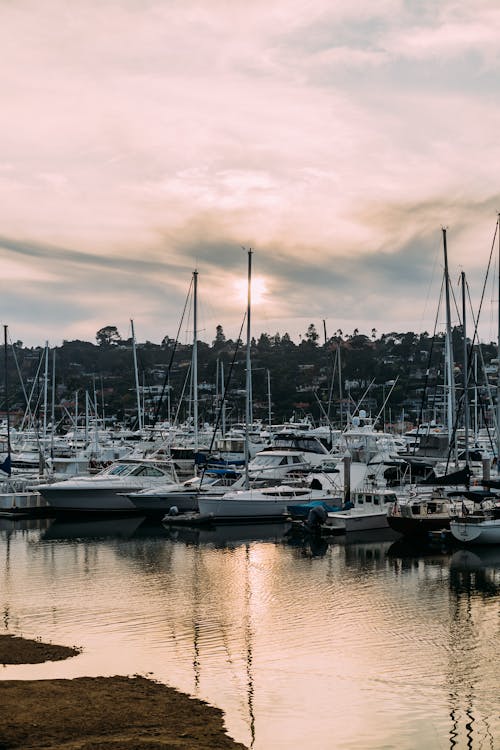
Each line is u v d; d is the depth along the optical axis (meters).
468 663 26.08
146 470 59.03
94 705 21.47
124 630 29.38
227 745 19.42
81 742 19.00
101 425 146.38
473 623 30.50
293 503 54.03
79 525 54.03
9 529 52.41
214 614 31.70
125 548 45.66
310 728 21.05
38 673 24.42
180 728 20.28
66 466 75.06
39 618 30.95
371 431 66.12
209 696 22.94
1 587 36.06
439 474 60.50
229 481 59.00
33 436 101.44
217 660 26.16
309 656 26.70
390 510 48.12
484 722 21.64
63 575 38.59
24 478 62.41
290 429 93.38
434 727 21.34
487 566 40.41
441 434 72.75
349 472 54.34
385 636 28.91
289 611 32.19
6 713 20.69
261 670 25.28
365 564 41.06
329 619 31.06
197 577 38.22
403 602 33.59
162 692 22.80
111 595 34.66
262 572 39.28
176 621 30.67
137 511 57.88
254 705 22.42
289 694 23.30
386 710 22.34
